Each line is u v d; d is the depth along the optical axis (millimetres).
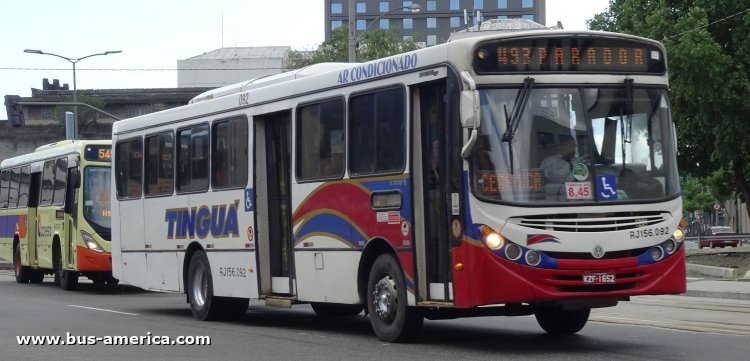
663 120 11891
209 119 16938
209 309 16797
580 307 11391
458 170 11375
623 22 38906
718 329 14328
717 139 36094
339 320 17016
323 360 11320
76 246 24984
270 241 15516
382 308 12883
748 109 35844
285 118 15141
